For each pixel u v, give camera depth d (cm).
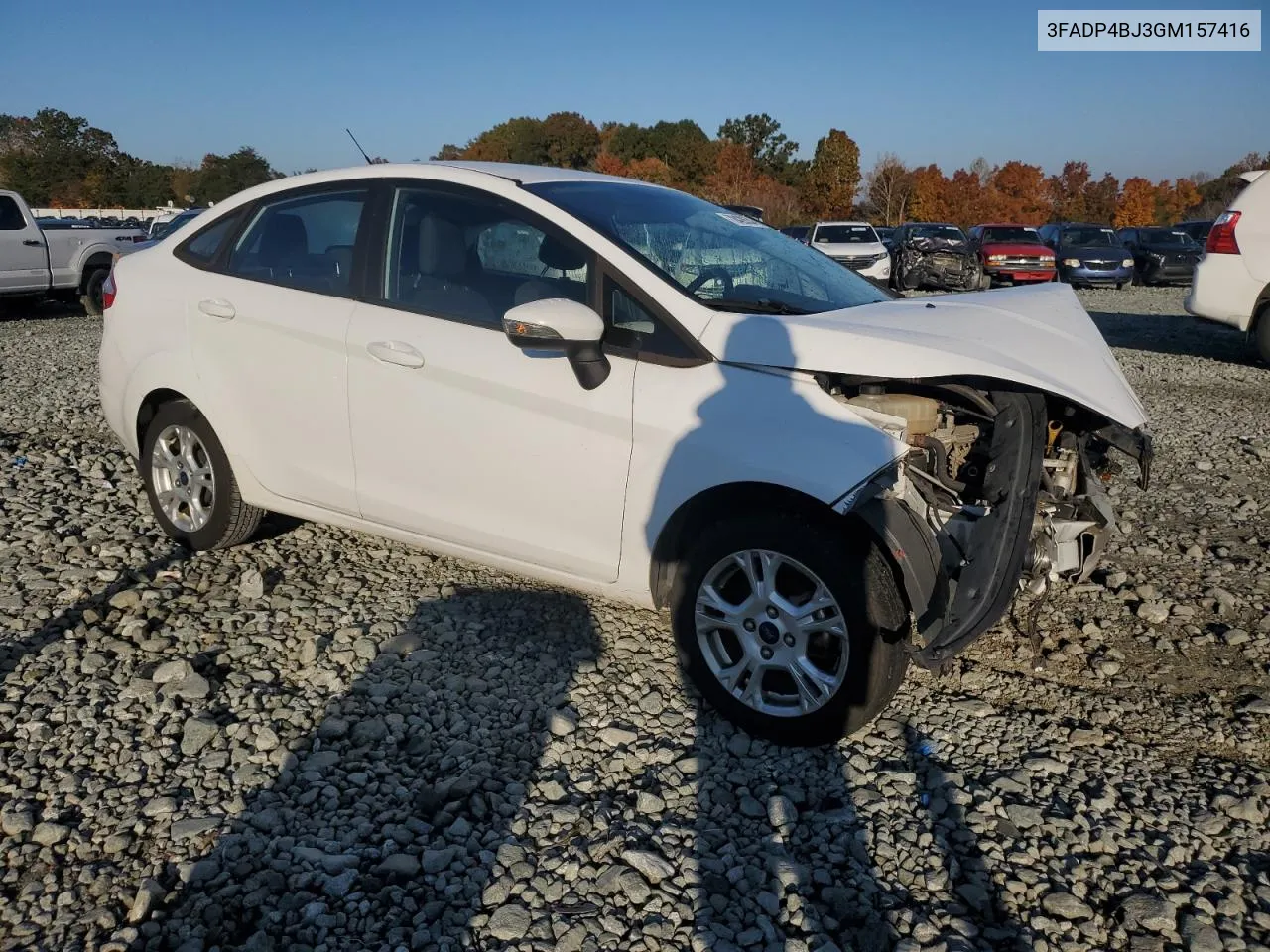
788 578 339
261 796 304
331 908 262
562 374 360
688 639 350
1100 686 388
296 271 429
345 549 495
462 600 441
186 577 456
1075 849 292
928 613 310
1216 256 1107
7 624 405
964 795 313
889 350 318
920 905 269
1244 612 452
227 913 259
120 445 674
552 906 265
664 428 342
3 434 694
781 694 343
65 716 342
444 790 306
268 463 438
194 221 471
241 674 374
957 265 2172
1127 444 368
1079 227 2733
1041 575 364
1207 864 287
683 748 337
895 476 315
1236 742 350
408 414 392
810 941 254
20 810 293
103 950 244
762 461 323
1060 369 338
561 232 371
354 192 420
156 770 315
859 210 6012
